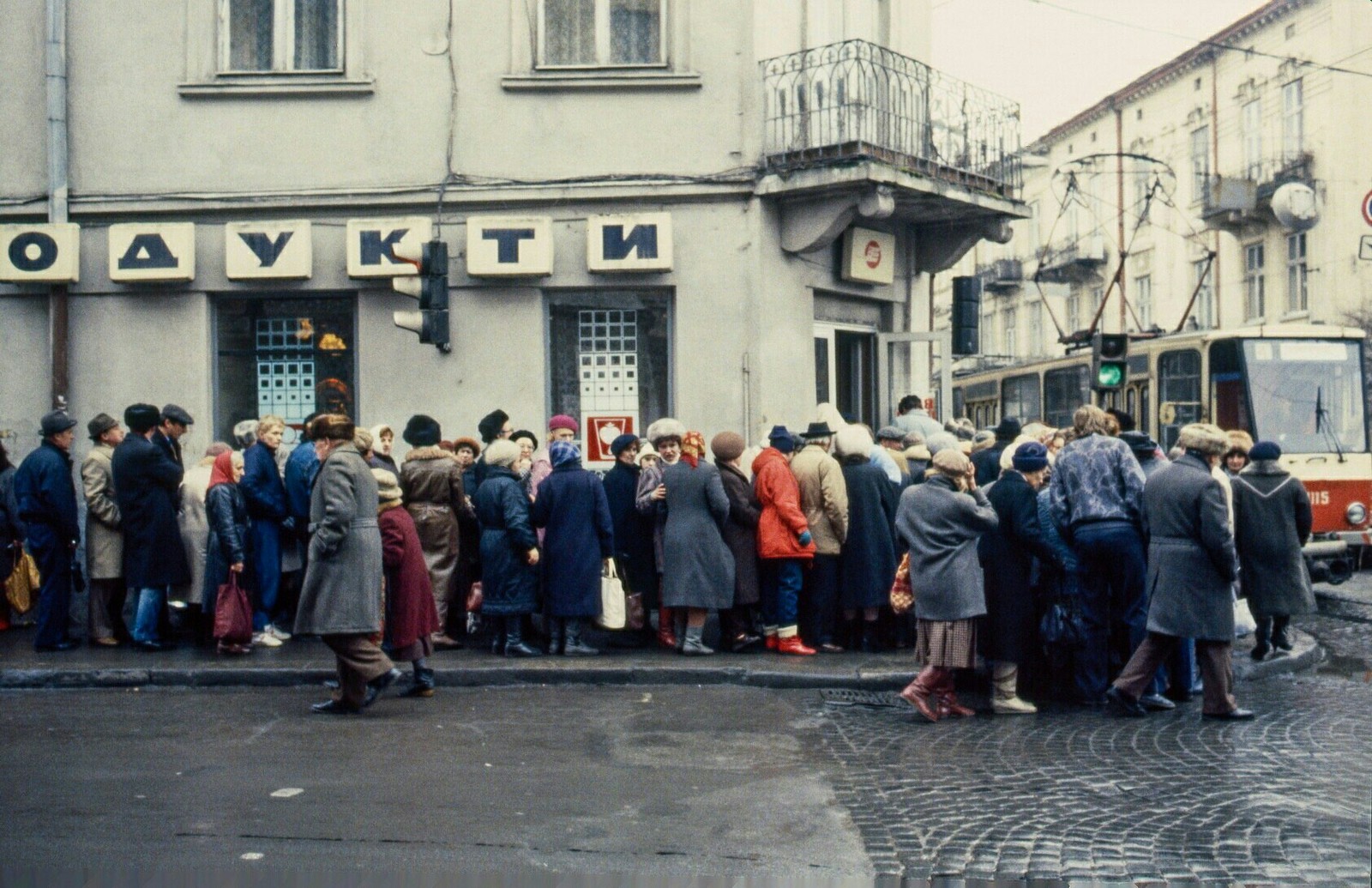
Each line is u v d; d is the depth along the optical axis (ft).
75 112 50.52
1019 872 20.22
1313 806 23.59
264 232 49.32
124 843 21.15
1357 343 63.05
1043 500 32.58
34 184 50.47
